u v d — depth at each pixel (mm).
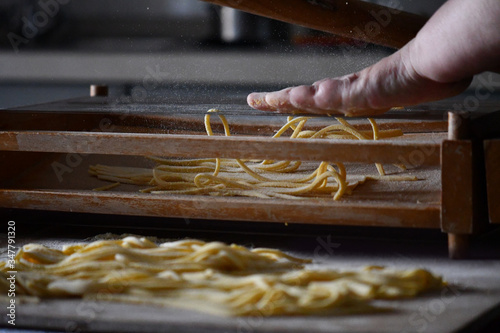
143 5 2195
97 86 1772
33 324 813
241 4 1185
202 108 1302
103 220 1226
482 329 827
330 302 816
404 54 1114
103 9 2398
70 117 1472
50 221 1234
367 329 770
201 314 815
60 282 887
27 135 1162
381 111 1198
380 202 1085
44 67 2623
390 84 1116
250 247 1118
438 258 1046
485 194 1057
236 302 828
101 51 2467
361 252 1084
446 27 1060
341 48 1521
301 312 810
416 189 1185
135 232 1208
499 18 1008
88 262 939
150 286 873
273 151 1084
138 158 1432
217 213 1099
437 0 1589
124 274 887
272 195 1173
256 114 1213
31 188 1240
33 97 2670
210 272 896
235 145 1094
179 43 2041
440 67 1080
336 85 1139
